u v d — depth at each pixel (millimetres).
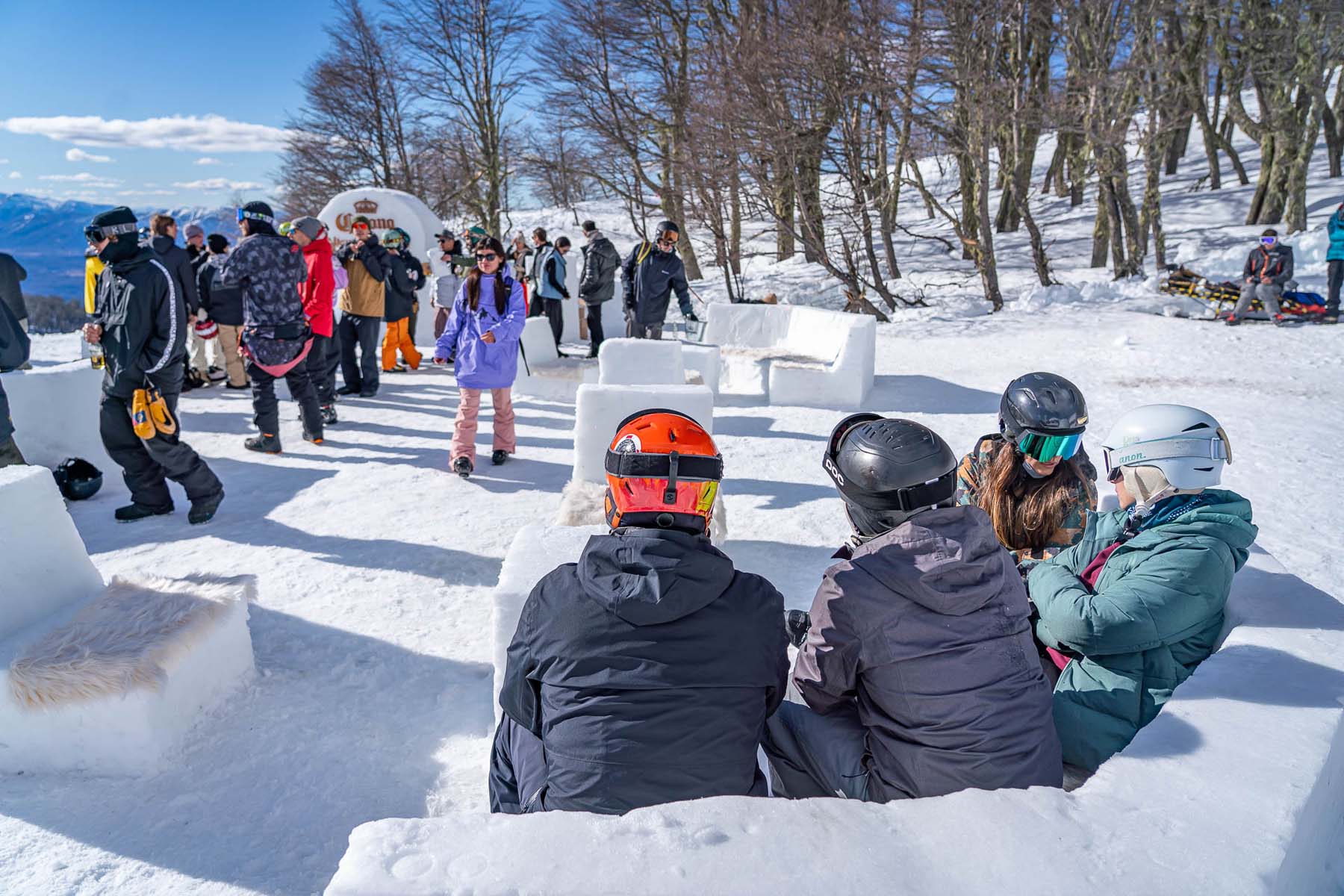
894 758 1876
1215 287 14055
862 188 16094
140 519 5352
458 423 6215
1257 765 1524
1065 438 2965
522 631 1787
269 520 5301
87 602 3172
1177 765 1534
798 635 2285
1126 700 2113
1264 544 4848
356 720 3074
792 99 15938
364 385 9164
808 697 1988
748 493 5844
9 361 8078
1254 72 21641
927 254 24641
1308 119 23406
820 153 16328
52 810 2545
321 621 3885
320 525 5211
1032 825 1357
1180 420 2254
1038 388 2986
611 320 13789
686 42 23266
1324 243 18297
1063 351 11180
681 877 1216
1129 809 1408
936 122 16000
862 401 8734
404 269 10383
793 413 8352
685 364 8953
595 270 10766
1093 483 3191
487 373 6125
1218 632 2203
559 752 1689
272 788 2672
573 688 1693
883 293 16438
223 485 6070
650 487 1792
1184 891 1218
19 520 3115
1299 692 1788
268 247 6477
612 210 38812
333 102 32406
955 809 1397
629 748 1644
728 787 1692
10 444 5109
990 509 3111
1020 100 16172
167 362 4934
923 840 1321
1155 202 18703
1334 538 4922
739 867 1240
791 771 2176
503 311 6094
